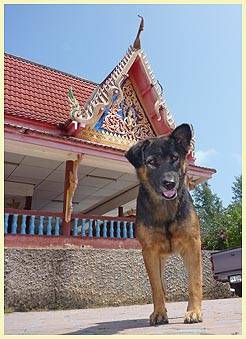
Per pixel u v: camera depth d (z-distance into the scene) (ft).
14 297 6.52
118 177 10.66
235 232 16.30
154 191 3.35
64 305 6.88
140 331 2.66
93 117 8.71
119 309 6.44
